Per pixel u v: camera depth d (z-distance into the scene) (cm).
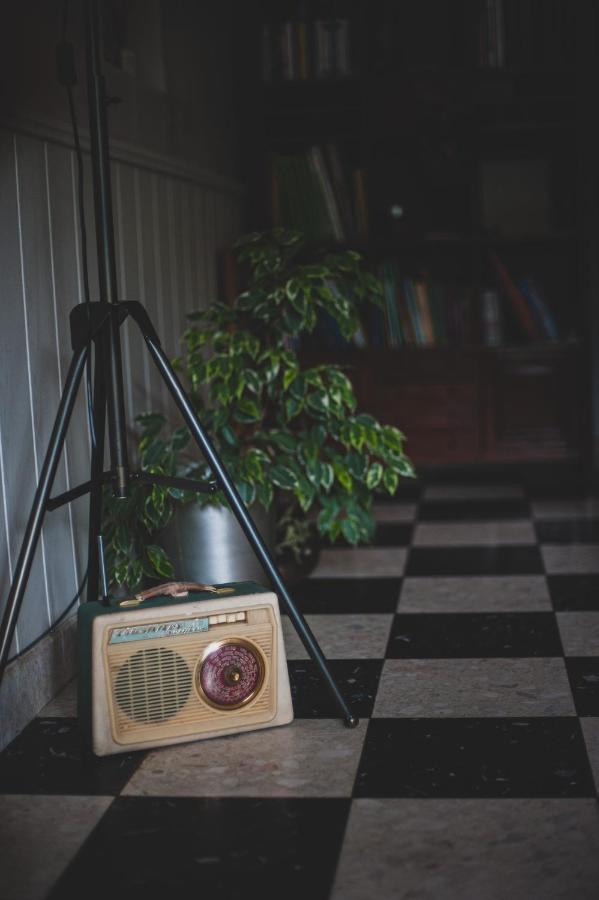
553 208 440
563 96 418
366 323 431
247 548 251
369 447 254
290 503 323
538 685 209
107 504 229
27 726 195
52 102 230
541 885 135
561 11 416
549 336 431
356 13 422
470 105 420
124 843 149
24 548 173
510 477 444
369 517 270
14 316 202
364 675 218
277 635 187
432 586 289
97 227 180
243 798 162
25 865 144
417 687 210
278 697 188
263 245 272
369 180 428
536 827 150
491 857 142
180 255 332
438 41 432
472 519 376
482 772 169
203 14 377
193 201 350
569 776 167
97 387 193
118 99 180
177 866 142
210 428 253
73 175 238
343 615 264
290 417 254
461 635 244
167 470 236
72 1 246
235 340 253
